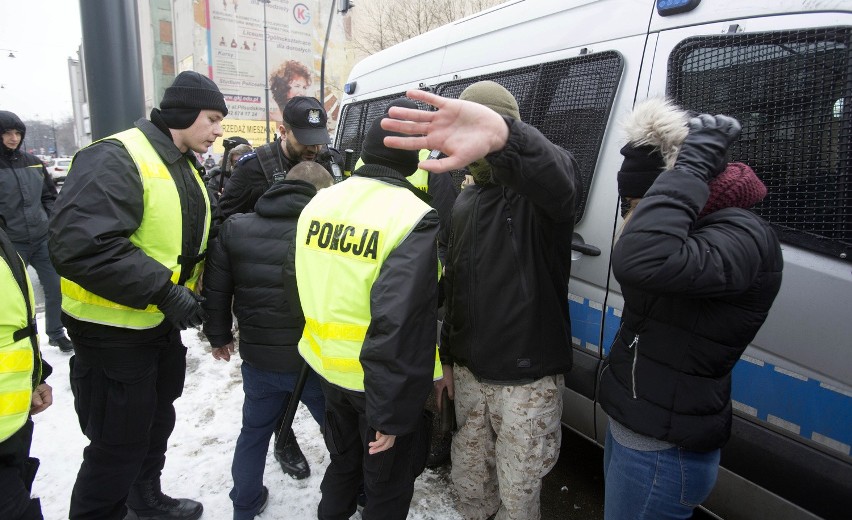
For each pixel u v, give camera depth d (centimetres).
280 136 313
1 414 139
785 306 164
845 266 153
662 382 132
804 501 160
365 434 173
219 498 246
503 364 188
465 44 306
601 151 218
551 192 137
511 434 191
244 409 212
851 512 149
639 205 122
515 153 125
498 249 185
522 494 195
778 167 167
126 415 186
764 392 170
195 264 205
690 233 122
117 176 167
